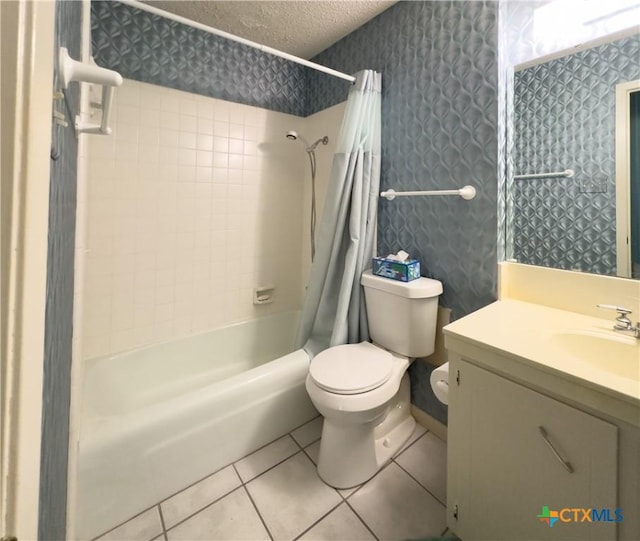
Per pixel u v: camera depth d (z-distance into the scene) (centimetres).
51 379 57
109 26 158
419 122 156
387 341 152
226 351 208
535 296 125
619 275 107
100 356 166
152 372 180
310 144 230
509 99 130
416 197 159
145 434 116
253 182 215
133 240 173
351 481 127
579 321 105
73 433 102
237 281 214
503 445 86
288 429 159
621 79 104
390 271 151
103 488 109
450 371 99
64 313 81
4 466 29
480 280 138
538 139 124
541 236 125
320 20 178
